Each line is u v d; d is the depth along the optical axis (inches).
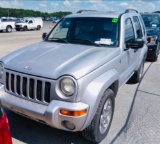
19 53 143.7
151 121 158.4
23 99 120.8
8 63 129.9
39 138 135.2
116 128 147.6
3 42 619.8
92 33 164.4
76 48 147.1
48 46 153.9
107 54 138.0
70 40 166.7
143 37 232.1
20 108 117.0
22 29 1191.6
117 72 141.9
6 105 124.4
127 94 210.7
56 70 114.9
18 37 789.9
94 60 125.3
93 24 169.3
